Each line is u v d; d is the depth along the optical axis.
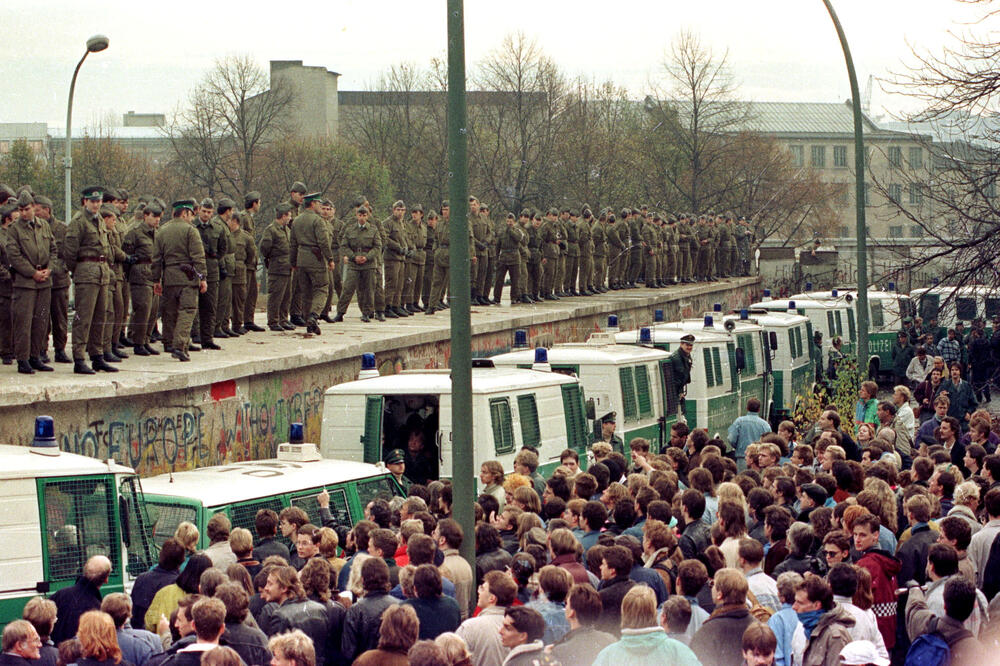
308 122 76.06
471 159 58.00
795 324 29.25
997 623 8.98
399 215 26.20
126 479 10.06
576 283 37.56
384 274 26.19
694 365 21.91
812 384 30.08
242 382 17.48
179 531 9.62
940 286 20.53
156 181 57.47
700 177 66.56
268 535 10.05
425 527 10.32
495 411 14.87
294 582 8.45
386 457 15.23
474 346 24.80
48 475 9.54
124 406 15.19
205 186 56.97
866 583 8.83
